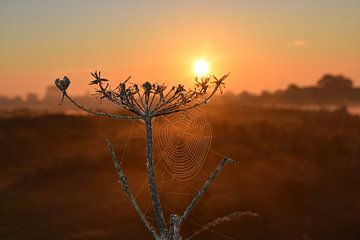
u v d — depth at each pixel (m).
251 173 23.33
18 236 18.70
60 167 28.19
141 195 15.11
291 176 23.03
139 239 18.17
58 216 21.02
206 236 16.97
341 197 21.36
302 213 19.47
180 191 16.17
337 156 27.89
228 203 19.00
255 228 18.06
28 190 25.39
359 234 17.25
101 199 23.28
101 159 28.20
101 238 18.31
